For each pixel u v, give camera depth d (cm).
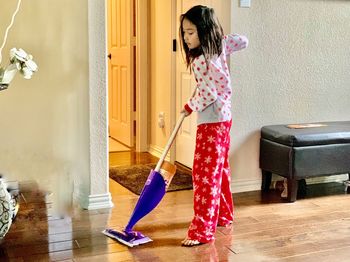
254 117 376
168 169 281
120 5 531
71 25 322
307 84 393
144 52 496
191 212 329
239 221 314
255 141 379
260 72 372
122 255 260
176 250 268
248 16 361
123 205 342
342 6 396
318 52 393
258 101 375
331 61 400
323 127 373
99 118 330
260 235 290
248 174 381
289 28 378
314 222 312
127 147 530
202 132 274
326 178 409
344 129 367
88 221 310
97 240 280
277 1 370
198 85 269
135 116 526
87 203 333
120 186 388
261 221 314
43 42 322
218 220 304
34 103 327
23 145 329
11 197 267
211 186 276
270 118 382
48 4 320
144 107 503
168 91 461
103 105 330
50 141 332
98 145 332
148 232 294
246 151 377
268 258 258
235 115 368
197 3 397
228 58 358
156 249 269
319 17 389
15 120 325
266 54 372
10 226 279
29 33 318
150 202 281
